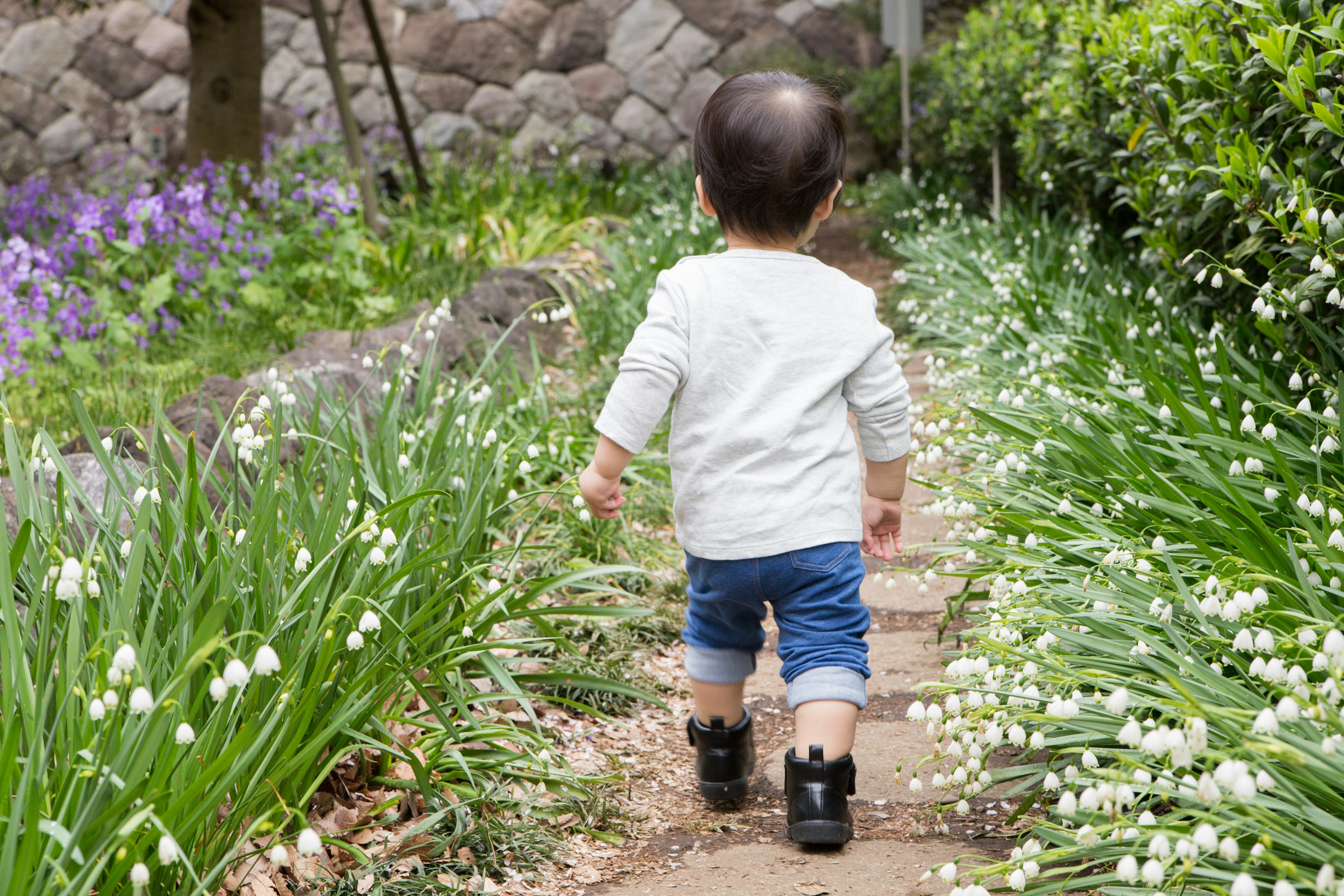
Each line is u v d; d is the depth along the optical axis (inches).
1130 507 97.3
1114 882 66.9
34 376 189.6
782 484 80.0
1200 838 49.8
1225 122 127.2
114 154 544.7
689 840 84.4
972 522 118.8
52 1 554.3
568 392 195.6
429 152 473.1
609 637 119.7
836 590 80.9
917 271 286.4
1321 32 100.9
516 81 542.0
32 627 72.1
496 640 105.0
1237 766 49.0
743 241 86.3
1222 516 86.1
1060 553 95.6
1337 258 97.7
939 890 73.5
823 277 85.7
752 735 91.2
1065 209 260.8
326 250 259.8
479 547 106.3
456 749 86.9
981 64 320.2
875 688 112.3
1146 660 74.2
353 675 82.5
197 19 336.8
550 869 79.2
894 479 89.0
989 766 93.0
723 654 88.0
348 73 546.9
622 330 220.4
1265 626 74.2
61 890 55.8
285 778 73.1
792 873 77.7
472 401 126.3
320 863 74.8
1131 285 198.7
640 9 535.5
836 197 86.2
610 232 368.5
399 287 261.3
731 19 531.8
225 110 339.3
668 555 142.3
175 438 101.8
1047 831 69.8
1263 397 112.6
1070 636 78.4
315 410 101.6
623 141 537.3
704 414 82.0
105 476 120.2
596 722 105.9
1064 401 123.6
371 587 85.1
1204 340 147.9
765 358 81.9
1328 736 59.9
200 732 70.8
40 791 55.4
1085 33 203.6
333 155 434.0
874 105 502.0
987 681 77.0
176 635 70.9
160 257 247.9
